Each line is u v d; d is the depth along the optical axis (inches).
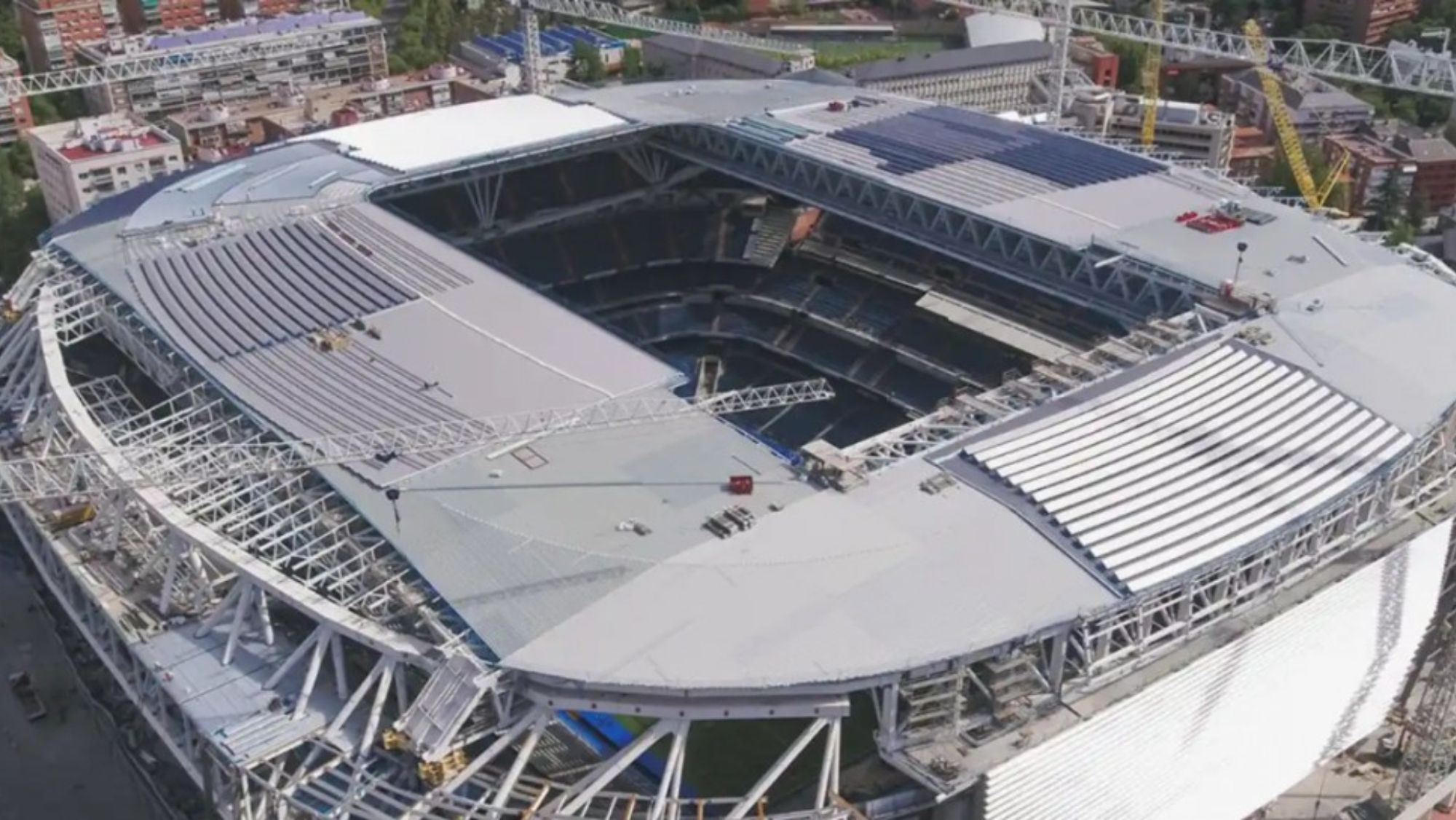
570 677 3393.2
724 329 6840.6
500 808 3427.7
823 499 4057.6
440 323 5201.8
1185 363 4653.1
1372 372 4633.4
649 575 3740.2
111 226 6112.2
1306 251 5531.5
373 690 3860.7
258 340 5113.2
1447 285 5285.4
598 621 3577.8
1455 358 4763.8
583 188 7352.4
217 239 5925.2
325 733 3693.4
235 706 3784.5
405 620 3722.9
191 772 3956.7
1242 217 5831.7
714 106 7416.3
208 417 4790.8
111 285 5536.4
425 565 3801.7
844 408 6245.1
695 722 3919.8
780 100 7598.4
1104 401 4451.3
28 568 5831.7
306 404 4665.4
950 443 4284.0
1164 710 3833.7
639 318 6889.8
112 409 5305.1
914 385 6171.3
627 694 3425.2
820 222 7199.8
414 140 7012.8
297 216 6117.1
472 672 3444.9
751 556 3801.7
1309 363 4660.4
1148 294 5393.7
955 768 3476.9
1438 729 4527.6
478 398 4672.7
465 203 7116.1
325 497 4138.8
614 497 4101.9
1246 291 5054.1
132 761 4667.8
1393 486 4347.9
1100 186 6225.4
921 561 3777.1
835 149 6673.2
